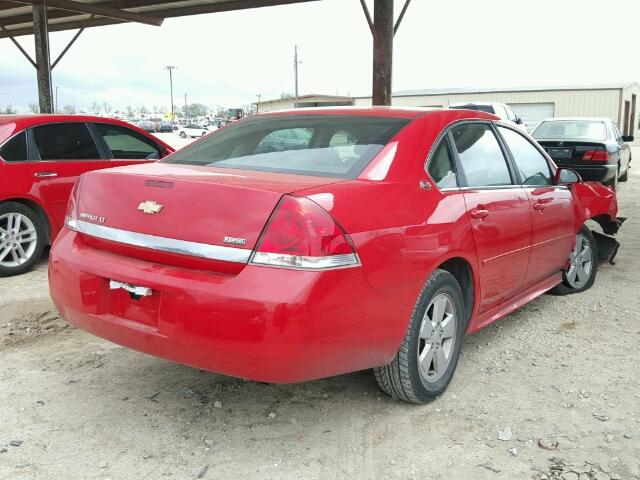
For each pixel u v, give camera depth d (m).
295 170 3.11
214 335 2.57
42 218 6.16
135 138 7.07
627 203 11.43
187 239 2.69
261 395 3.43
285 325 2.47
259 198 2.59
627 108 42.94
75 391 3.45
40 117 6.23
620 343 4.27
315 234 2.52
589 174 11.30
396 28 9.45
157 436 2.99
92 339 4.25
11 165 5.85
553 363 3.92
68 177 6.28
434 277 3.17
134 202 2.90
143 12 15.08
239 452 2.87
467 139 3.73
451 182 3.43
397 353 3.09
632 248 7.35
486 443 2.95
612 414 3.24
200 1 13.81
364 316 2.71
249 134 3.67
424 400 3.28
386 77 9.43
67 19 16.64
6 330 4.42
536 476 2.69
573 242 4.98
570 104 38.56
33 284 5.67
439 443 2.95
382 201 2.88
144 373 3.70
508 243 3.80
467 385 3.59
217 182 2.73
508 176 4.04
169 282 2.67
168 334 2.69
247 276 2.53
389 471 2.72
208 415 3.20
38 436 2.97
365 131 3.36
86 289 2.98
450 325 3.40
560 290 5.36
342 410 3.27
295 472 2.71
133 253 2.89
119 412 3.22
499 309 4.04
